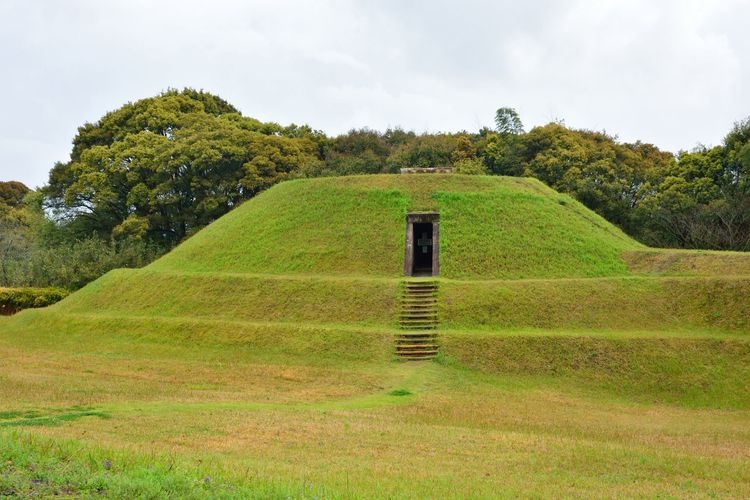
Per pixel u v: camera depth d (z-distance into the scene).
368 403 20.59
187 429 15.74
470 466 13.65
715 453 16.03
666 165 66.44
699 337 26.86
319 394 22.02
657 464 14.45
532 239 36.47
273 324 30.03
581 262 35.28
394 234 36.59
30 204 67.06
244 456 13.39
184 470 11.09
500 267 34.31
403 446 15.10
